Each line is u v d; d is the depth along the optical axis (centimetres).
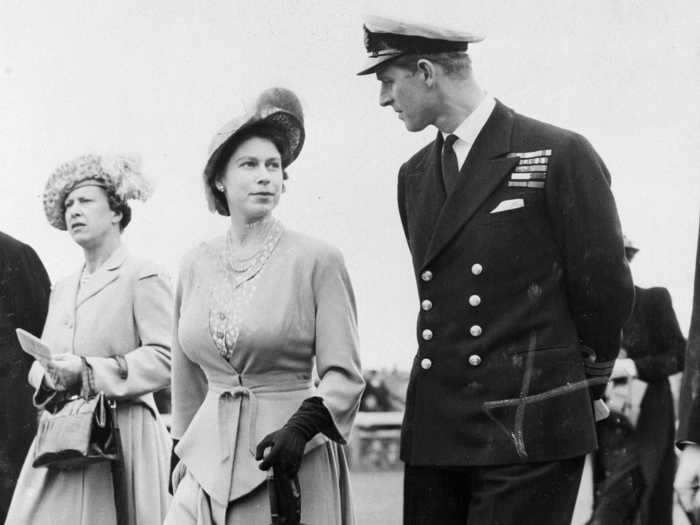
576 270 503
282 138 567
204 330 553
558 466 498
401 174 547
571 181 504
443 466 514
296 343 546
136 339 672
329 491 546
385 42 534
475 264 511
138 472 662
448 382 514
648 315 696
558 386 500
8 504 729
